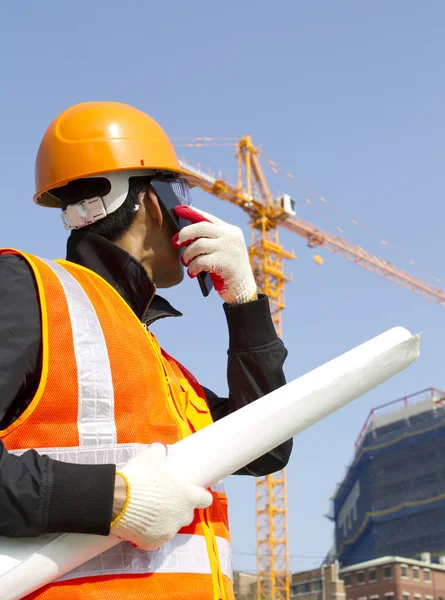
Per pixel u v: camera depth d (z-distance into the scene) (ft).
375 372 6.31
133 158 7.54
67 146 7.64
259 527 161.79
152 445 5.92
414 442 311.27
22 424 5.87
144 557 5.99
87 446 5.99
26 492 5.36
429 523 290.97
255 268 175.83
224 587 6.59
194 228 7.29
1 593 5.43
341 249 197.77
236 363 7.70
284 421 6.08
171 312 7.94
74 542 5.59
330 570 214.48
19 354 5.92
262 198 181.68
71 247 7.52
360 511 321.73
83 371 6.11
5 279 6.27
